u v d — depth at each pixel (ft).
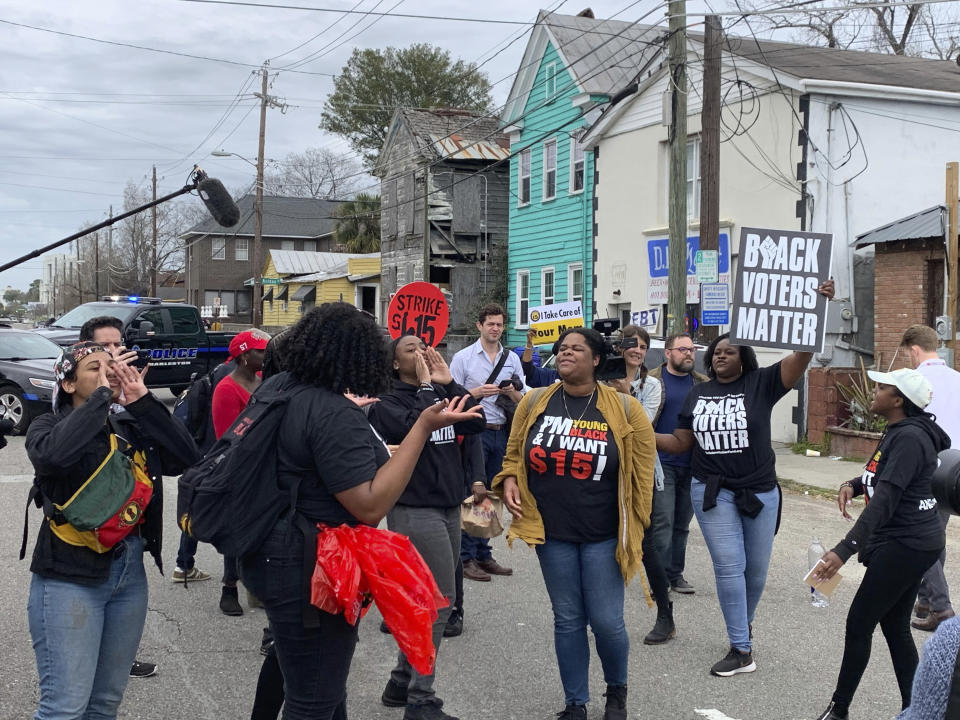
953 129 53.83
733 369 17.02
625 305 66.90
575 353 14.20
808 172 51.31
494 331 23.70
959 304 45.27
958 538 29.07
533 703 15.74
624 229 66.49
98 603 11.08
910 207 53.11
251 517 9.39
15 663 17.07
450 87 175.22
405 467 9.53
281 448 9.51
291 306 159.94
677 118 44.11
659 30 83.56
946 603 19.53
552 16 81.30
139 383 11.59
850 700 14.16
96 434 10.75
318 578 9.25
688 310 49.57
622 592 14.39
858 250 51.90
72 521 10.62
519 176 85.66
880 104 52.31
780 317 16.62
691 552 26.91
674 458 21.12
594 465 13.96
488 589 22.94
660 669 17.30
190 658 17.75
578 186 76.84
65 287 307.78
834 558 13.39
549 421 14.35
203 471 9.82
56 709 10.70
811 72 52.47
